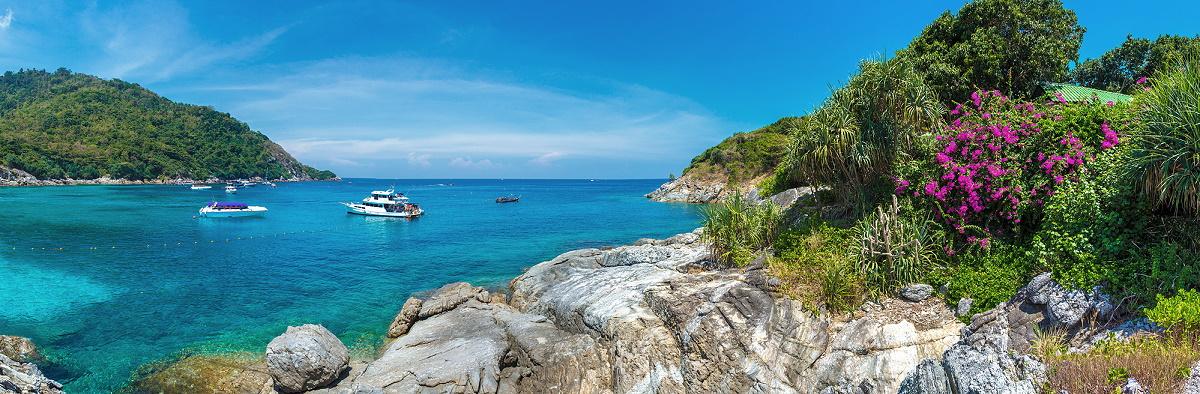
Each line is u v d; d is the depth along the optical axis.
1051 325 9.49
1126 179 10.16
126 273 28.19
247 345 17.20
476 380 12.71
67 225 51.09
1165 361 6.26
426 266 29.83
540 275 21.88
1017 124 13.40
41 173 162.12
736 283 13.72
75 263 31.12
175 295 23.38
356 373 13.84
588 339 14.21
